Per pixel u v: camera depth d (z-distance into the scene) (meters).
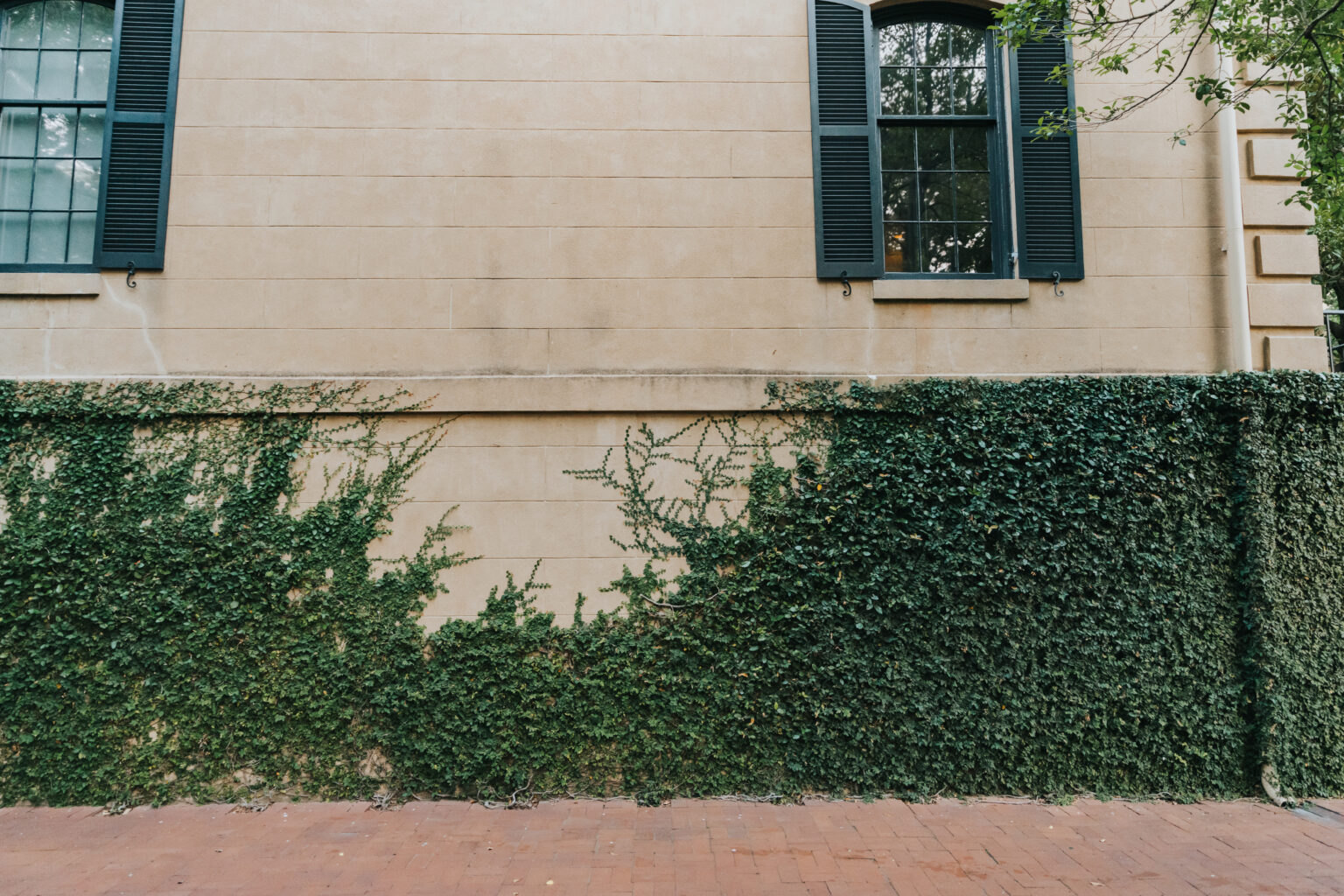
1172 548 5.71
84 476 5.57
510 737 5.46
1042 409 5.78
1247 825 5.02
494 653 5.52
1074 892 4.08
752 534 5.68
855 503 5.69
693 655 5.58
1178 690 5.63
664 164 6.12
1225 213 6.21
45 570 5.48
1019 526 5.66
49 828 4.93
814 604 5.59
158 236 5.85
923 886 4.14
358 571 5.62
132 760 5.38
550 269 6.00
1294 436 5.81
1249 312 6.12
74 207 6.09
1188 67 6.36
